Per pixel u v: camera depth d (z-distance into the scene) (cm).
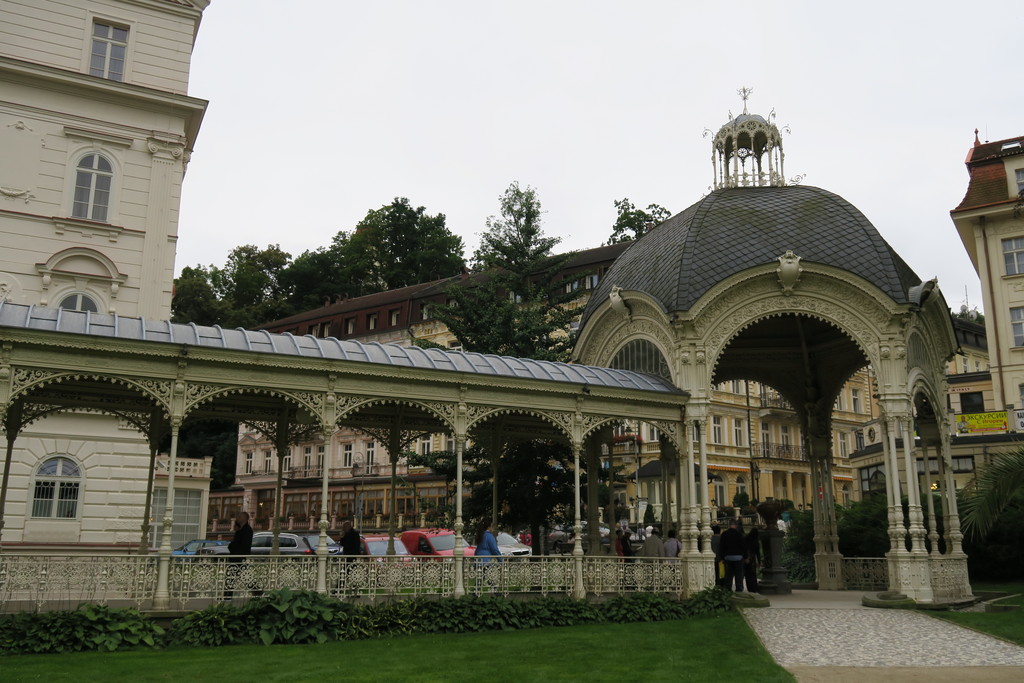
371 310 6675
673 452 2022
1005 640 1377
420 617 1459
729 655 1222
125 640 1237
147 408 1683
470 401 1678
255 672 1045
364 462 5350
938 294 2045
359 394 1577
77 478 2750
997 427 3759
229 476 6225
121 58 2988
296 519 5344
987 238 4244
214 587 1395
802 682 1052
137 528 2809
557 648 1275
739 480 5522
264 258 8644
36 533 2662
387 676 1034
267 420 1805
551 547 3534
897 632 1462
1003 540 2484
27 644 1185
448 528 3005
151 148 2933
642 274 2158
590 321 2292
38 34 2838
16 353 1324
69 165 2809
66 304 2738
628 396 1845
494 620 1498
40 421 2711
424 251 8081
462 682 1008
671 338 1988
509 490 2794
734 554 1909
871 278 1944
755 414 5728
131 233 2862
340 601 1427
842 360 2388
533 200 3456
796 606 1823
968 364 7438
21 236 2700
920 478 3941
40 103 2791
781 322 2427
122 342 1385
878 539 2569
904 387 1903
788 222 2069
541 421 2116
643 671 1095
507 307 3066
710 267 1989
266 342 1546
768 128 2336
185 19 3103
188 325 1512
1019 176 4253
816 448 2427
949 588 1923
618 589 1761
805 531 2736
